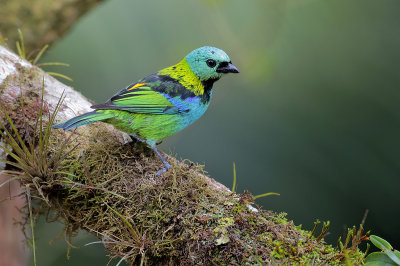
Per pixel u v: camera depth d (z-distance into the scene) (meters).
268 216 6.50
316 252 6.09
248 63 11.00
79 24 11.66
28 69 8.37
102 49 11.76
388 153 10.71
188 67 8.90
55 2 10.77
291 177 11.16
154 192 6.75
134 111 8.00
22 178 7.16
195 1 11.63
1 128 7.61
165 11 11.78
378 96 10.90
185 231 6.38
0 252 7.84
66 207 7.41
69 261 9.64
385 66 10.98
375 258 5.93
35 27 10.98
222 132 11.77
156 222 6.56
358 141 10.54
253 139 11.51
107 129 8.27
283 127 11.38
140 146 8.23
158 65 11.72
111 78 11.80
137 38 11.80
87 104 8.55
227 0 11.16
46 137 7.10
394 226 10.38
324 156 10.80
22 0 10.67
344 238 6.18
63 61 11.75
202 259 6.20
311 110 11.11
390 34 11.10
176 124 8.59
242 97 11.80
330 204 10.77
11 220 8.02
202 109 9.04
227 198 6.68
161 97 8.33
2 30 10.88
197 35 11.69
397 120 10.77
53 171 7.13
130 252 6.41
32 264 9.26
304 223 10.67
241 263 6.05
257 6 11.27
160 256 6.49
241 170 11.38
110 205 6.97
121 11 11.77
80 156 7.32
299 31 11.38
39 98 8.06
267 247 6.13
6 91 7.89
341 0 11.23
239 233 6.25
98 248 10.09
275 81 11.49
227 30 11.20
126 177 7.07
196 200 6.60
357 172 10.52
